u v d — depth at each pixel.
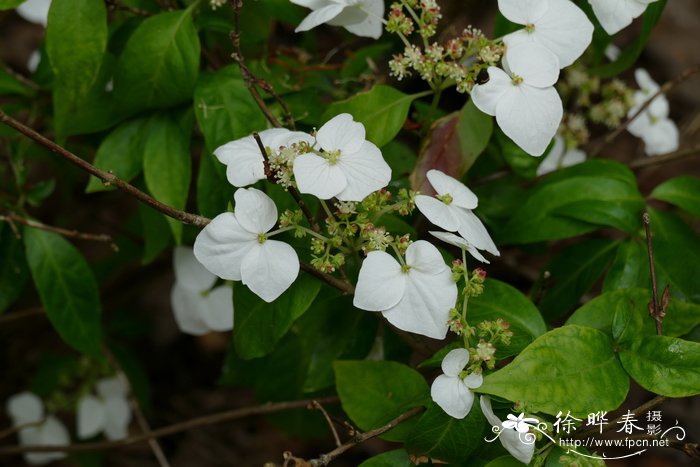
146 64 0.76
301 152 0.70
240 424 1.09
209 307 0.83
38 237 0.81
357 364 0.74
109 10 0.79
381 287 0.69
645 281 0.77
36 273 0.80
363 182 0.70
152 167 0.78
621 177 0.79
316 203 0.75
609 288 0.77
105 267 0.94
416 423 0.71
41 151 0.89
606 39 0.79
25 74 1.13
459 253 0.85
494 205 0.83
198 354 1.12
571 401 0.69
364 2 0.74
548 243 0.89
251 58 0.81
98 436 0.97
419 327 0.70
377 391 0.74
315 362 0.79
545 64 0.72
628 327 0.71
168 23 0.76
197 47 0.76
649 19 0.77
